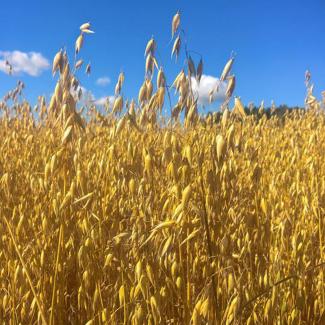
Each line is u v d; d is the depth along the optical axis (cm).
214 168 38
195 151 41
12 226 46
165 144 43
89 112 96
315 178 59
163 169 49
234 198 49
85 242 42
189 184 36
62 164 42
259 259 46
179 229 39
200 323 33
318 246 53
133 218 45
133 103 45
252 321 40
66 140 40
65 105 42
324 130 112
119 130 44
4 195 58
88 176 50
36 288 43
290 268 46
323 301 45
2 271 44
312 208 52
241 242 47
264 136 107
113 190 49
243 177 59
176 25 45
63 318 42
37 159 71
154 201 44
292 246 46
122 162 49
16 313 40
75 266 46
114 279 45
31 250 46
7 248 46
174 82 44
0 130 108
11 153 82
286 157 80
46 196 52
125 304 37
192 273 41
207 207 39
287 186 61
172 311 40
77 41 47
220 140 37
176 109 43
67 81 46
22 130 104
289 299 43
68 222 45
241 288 40
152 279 37
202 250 43
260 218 53
